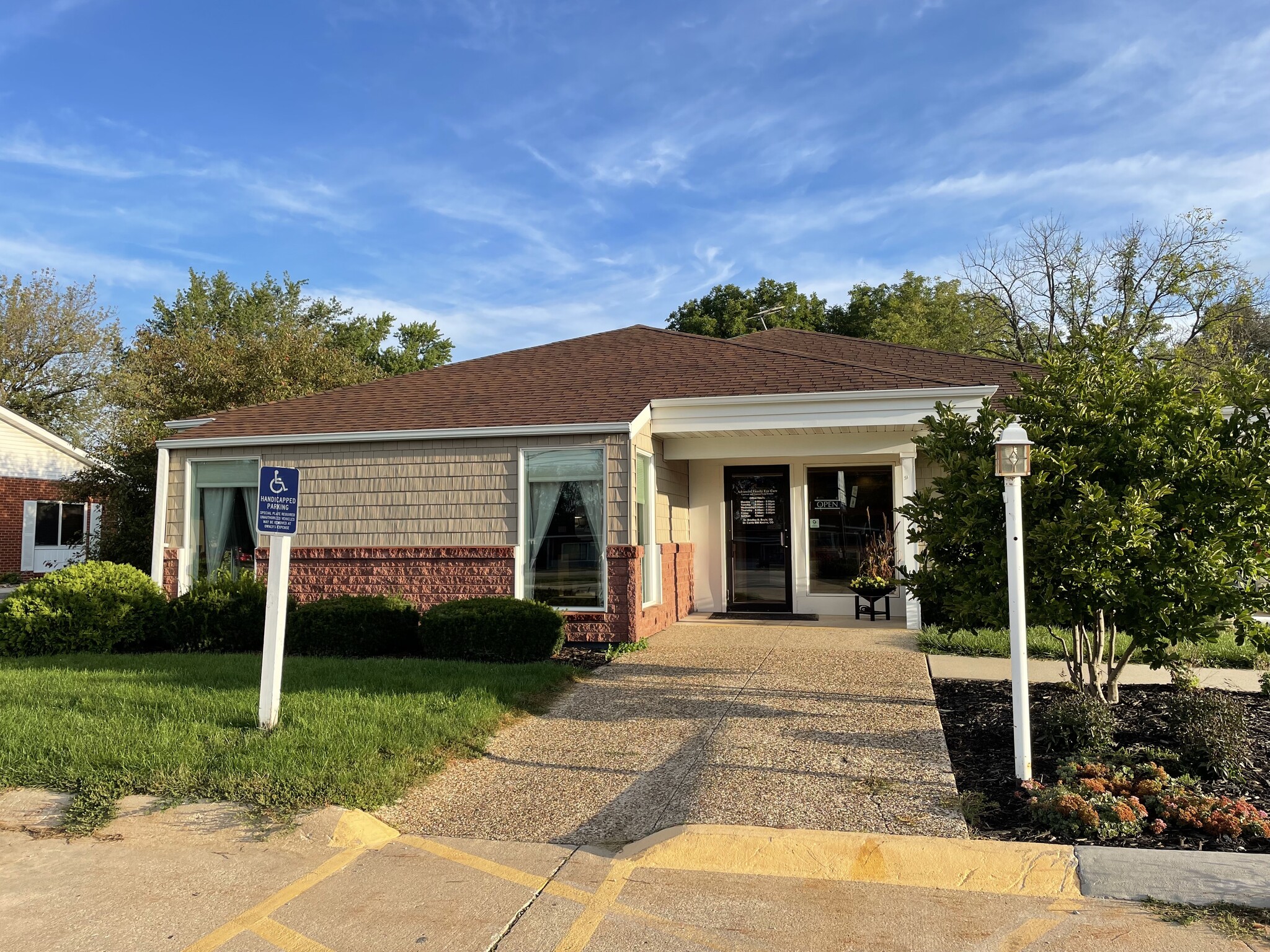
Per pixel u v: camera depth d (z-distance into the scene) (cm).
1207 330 2511
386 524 1153
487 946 361
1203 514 610
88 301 3778
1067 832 459
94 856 461
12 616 1034
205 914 393
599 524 1073
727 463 1373
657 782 560
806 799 514
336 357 2283
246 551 1220
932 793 519
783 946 358
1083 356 705
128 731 634
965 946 356
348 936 371
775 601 1344
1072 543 595
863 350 1612
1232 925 367
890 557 1280
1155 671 846
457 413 1197
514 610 942
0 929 379
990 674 846
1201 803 471
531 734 671
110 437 2128
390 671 854
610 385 1245
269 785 530
